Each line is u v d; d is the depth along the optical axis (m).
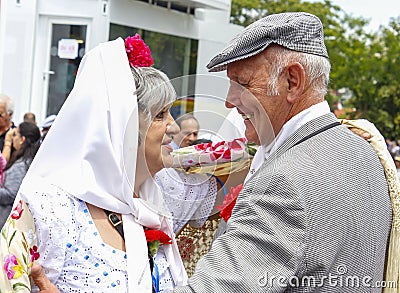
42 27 6.77
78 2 6.59
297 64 2.02
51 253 1.99
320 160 1.97
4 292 1.94
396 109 14.74
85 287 2.01
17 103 6.72
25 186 2.05
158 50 7.27
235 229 1.91
